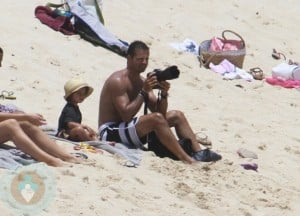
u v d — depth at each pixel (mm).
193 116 40125
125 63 45812
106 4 54219
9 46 43344
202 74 47469
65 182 25375
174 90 43781
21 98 37156
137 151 30594
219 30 55531
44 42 44938
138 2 56125
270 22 59406
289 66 49625
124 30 51031
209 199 27250
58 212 23016
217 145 35594
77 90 31406
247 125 40125
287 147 36719
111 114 31688
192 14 56531
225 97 44562
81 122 34688
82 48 45875
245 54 50438
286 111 43750
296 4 63375
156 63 47375
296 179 32281
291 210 28078
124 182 26844
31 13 48375
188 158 30672
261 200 28375
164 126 30609
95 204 24094
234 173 30406
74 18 47625
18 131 26938
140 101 31141
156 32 52312
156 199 26047
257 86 47375
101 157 29109
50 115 35500
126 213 24125
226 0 60469
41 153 26859
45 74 41062
